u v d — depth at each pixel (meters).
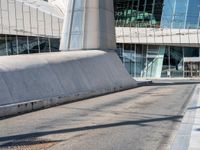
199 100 19.75
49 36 51.47
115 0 58.47
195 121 12.36
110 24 33.75
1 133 10.74
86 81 24.62
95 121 12.98
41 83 19.50
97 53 30.27
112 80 28.92
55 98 18.47
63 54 25.70
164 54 58.06
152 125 12.16
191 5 55.56
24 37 50.75
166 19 56.44
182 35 55.84
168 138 10.03
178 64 57.84
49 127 11.74
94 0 32.56
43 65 21.28
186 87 32.44
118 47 59.25
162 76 58.12
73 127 11.73
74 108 17.05
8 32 49.41
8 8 49.50
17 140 9.72
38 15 50.97
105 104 18.69
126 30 58.03
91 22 32.31
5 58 20.16
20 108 15.53
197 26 55.50
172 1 56.22
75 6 32.78
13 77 17.92
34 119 13.61
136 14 57.66
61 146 8.98
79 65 25.50
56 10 54.56
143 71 58.81
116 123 12.55
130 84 32.19
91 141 9.59
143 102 19.55
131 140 9.72
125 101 20.17
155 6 56.72
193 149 8.23
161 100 20.58
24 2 50.78
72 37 32.47
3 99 16.00
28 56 21.84
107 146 8.98
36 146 9.00
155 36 56.91
